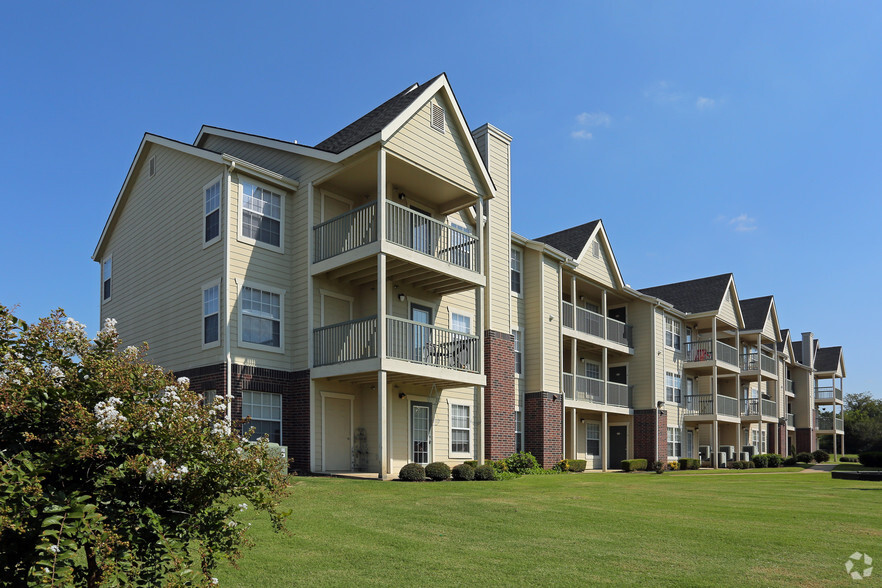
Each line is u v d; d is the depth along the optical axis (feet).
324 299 57.31
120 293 69.62
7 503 11.04
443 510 36.24
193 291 56.65
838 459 164.66
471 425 67.77
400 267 56.49
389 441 58.29
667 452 102.32
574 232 92.22
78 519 11.50
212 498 14.49
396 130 53.57
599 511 38.32
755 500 46.37
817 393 186.29
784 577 24.04
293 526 30.12
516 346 76.95
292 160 59.82
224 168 54.39
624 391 95.14
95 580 13.29
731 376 124.47
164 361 59.41
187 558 13.88
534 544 28.89
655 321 101.24
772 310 141.08
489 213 71.10
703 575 24.16
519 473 67.26
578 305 96.27
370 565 24.44
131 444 13.33
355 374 53.42
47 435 12.81
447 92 60.03
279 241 57.11
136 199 68.74
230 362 51.31
